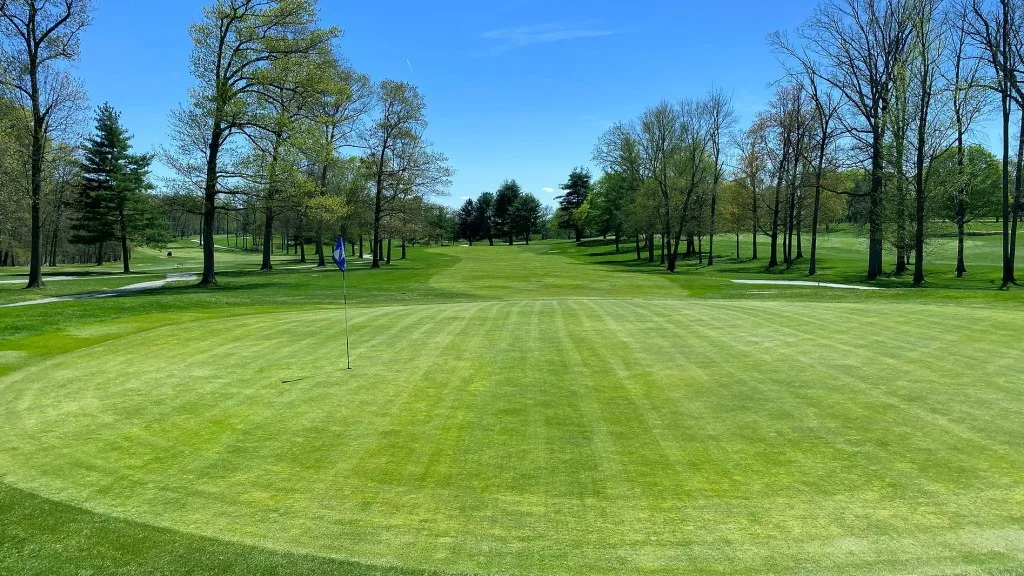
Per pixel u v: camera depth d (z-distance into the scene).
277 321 16.09
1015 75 29.20
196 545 4.86
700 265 60.06
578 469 6.17
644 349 11.31
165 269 55.12
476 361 10.61
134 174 52.50
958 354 10.20
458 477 6.04
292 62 29.95
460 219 132.00
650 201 56.72
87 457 6.73
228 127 29.75
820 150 42.19
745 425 7.23
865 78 35.19
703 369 9.73
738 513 5.24
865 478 5.79
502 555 4.69
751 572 4.40
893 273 40.28
